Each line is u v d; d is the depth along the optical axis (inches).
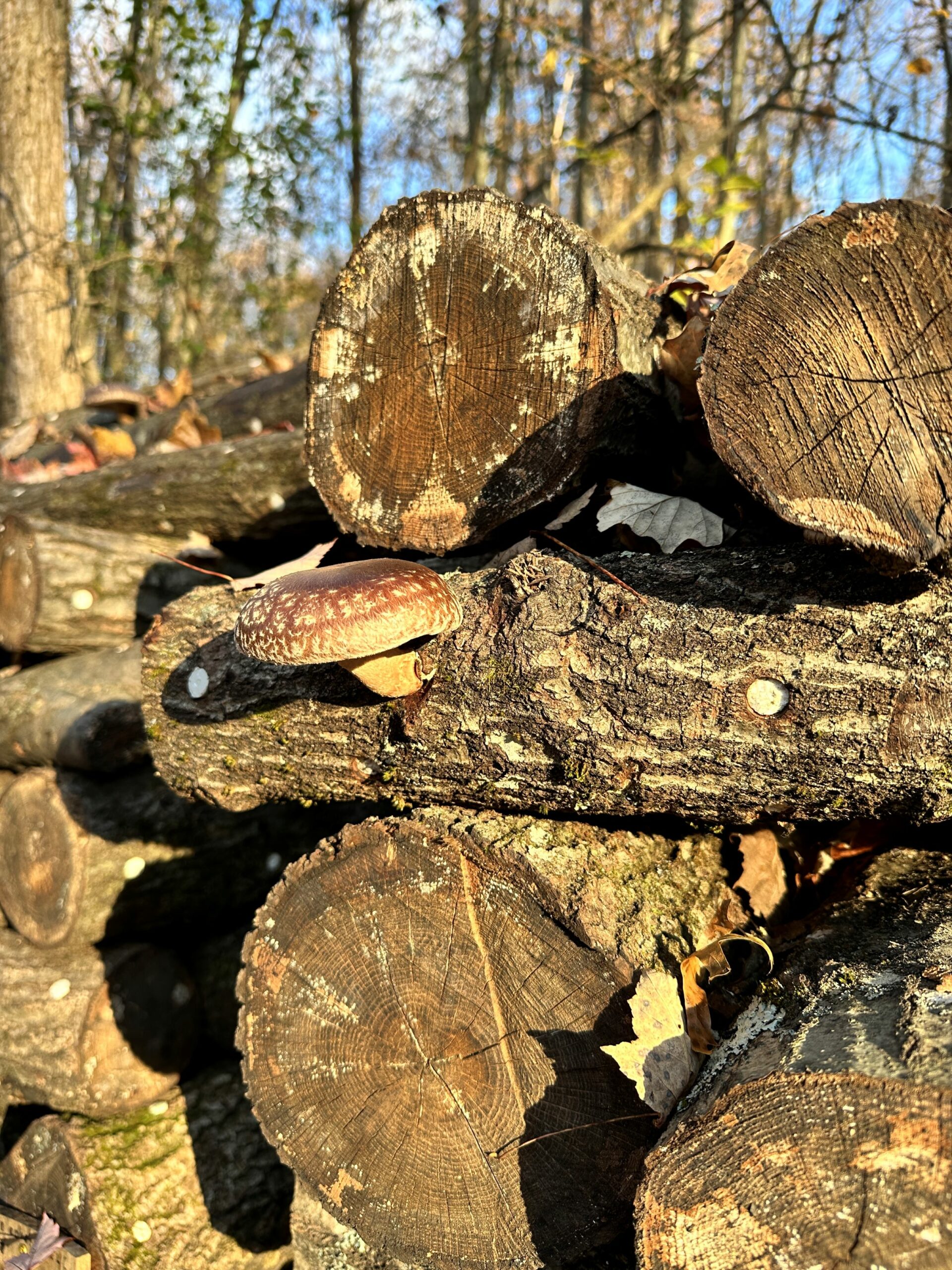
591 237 16.1
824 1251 10.4
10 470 41.3
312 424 17.4
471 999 14.3
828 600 12.7
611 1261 14.0
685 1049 12.9
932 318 10.8
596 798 14.4
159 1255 20.1
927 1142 10.2
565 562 14.7
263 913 15.8
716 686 13.1
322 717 16.7
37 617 26.6
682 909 14.6
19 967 23.3
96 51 69.6
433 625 13.9
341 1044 15.2
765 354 11.5
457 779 15.5
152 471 29.6
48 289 61.1
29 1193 21.5
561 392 15.4
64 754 24.0
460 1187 14.4
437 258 15.9
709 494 17.6
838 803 13.1
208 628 18.7
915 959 12.5
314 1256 17.1
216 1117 22.5
